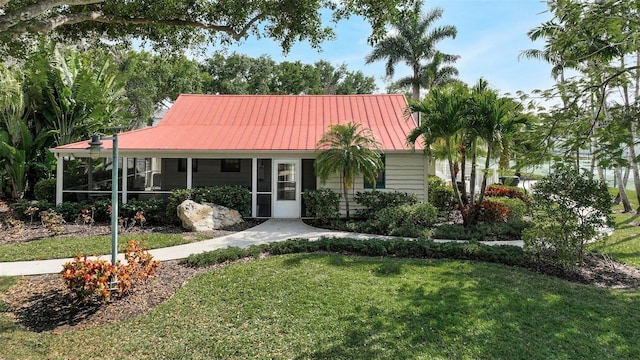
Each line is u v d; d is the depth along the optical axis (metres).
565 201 6.93
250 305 5.23
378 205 12.68
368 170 11.82
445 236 10.20
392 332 4.41
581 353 3.99
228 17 7.91
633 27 5.49
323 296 5.52
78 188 13.89
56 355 4.05
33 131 17.94
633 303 5.37
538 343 4.18
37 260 7.72
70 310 5.19
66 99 17.53
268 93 38.75
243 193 12.91
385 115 16.77
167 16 7.51
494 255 7.53
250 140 13.92
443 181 19.06
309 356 3.93
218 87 36.59
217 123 15.90
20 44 7.34
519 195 17.06
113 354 4.06
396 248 8.17
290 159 13.63
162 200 12.45
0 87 15.67
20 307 5.32
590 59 6.13
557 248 6.89
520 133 6.59
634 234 10.44
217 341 4.27
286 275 6.47
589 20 5.61
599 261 7.58
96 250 8.44
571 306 5.21
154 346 4.20
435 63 30.06
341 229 11.46
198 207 11.45
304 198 12.68
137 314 5.07
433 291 5.71
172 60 9.29
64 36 7.98
